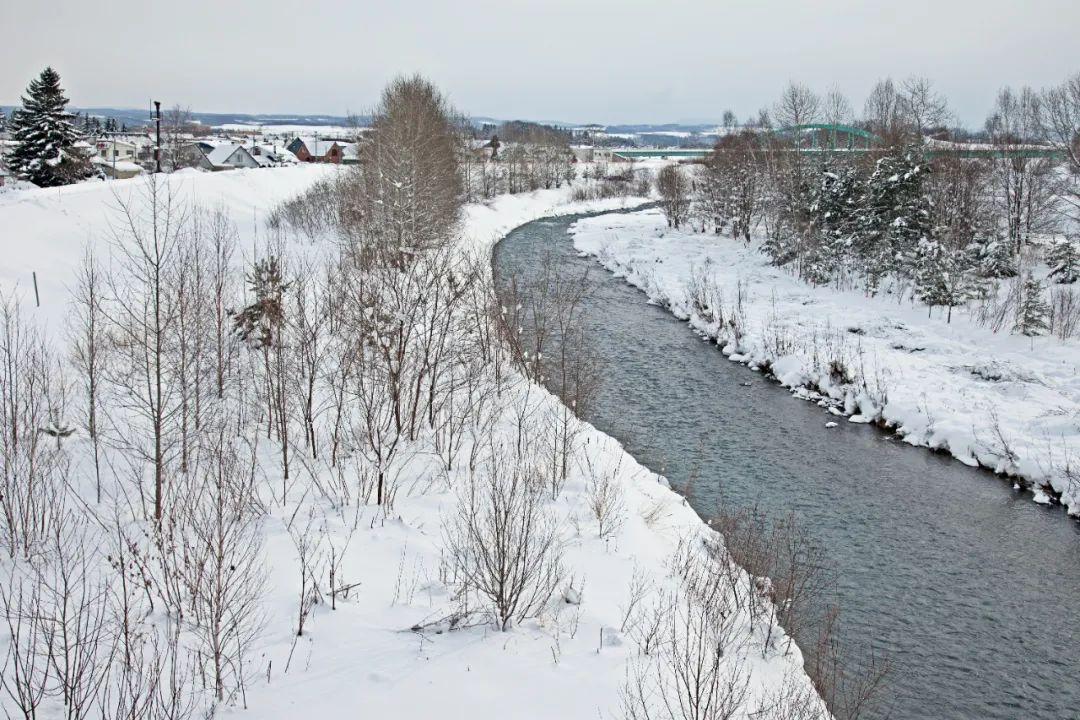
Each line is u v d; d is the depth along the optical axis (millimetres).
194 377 15203
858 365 25766
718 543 14164
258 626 9289
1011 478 18734
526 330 30125
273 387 16578
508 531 10891
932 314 31500
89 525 11648
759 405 24062
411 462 15656
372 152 44375
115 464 13773
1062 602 13703
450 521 13062
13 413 12125
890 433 21922
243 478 12391
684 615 11102
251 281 20109
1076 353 25297
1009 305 30781
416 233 32656
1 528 11102
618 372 26953
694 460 19688
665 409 23484
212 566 9672
